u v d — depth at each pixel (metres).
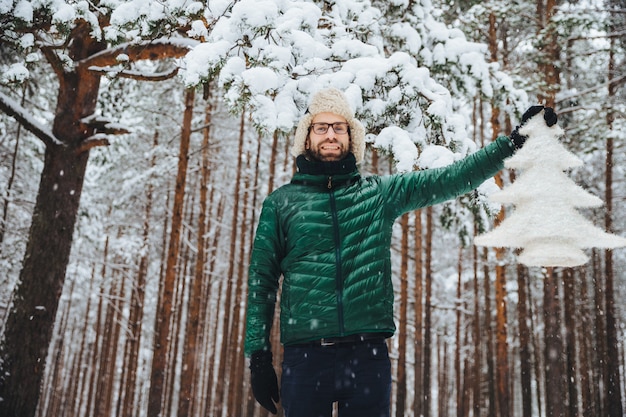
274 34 4.64
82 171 8.10
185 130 14.38
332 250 1.98
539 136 1.82
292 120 4.38
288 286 1.99
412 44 6.48
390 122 5.43
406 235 18.52
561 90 15.91
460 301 23.27
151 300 28.20
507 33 16.89
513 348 26.47
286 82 4.64
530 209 1.64
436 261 26.22
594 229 1.56
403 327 17.77
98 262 18.78
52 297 7.55
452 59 6.64
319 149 2.19
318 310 1.90
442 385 28.81
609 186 16.38
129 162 19.11
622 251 20.38
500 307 17.12
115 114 9.85
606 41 15.29
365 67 5.18
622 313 21.95
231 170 22.94
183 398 14.94
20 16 4.95
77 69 7.95
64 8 4.99
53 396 30.33
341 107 2.24
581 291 20.23
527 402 17.50
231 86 4.35
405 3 6.76
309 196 2.09
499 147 2.05
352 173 2.15
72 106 8.09
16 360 7.13
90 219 16.08
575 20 13.49
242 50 4.58
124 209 19.86
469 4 12.82
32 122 7.77
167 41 6.74
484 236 1.67
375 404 1.85
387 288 2.00
